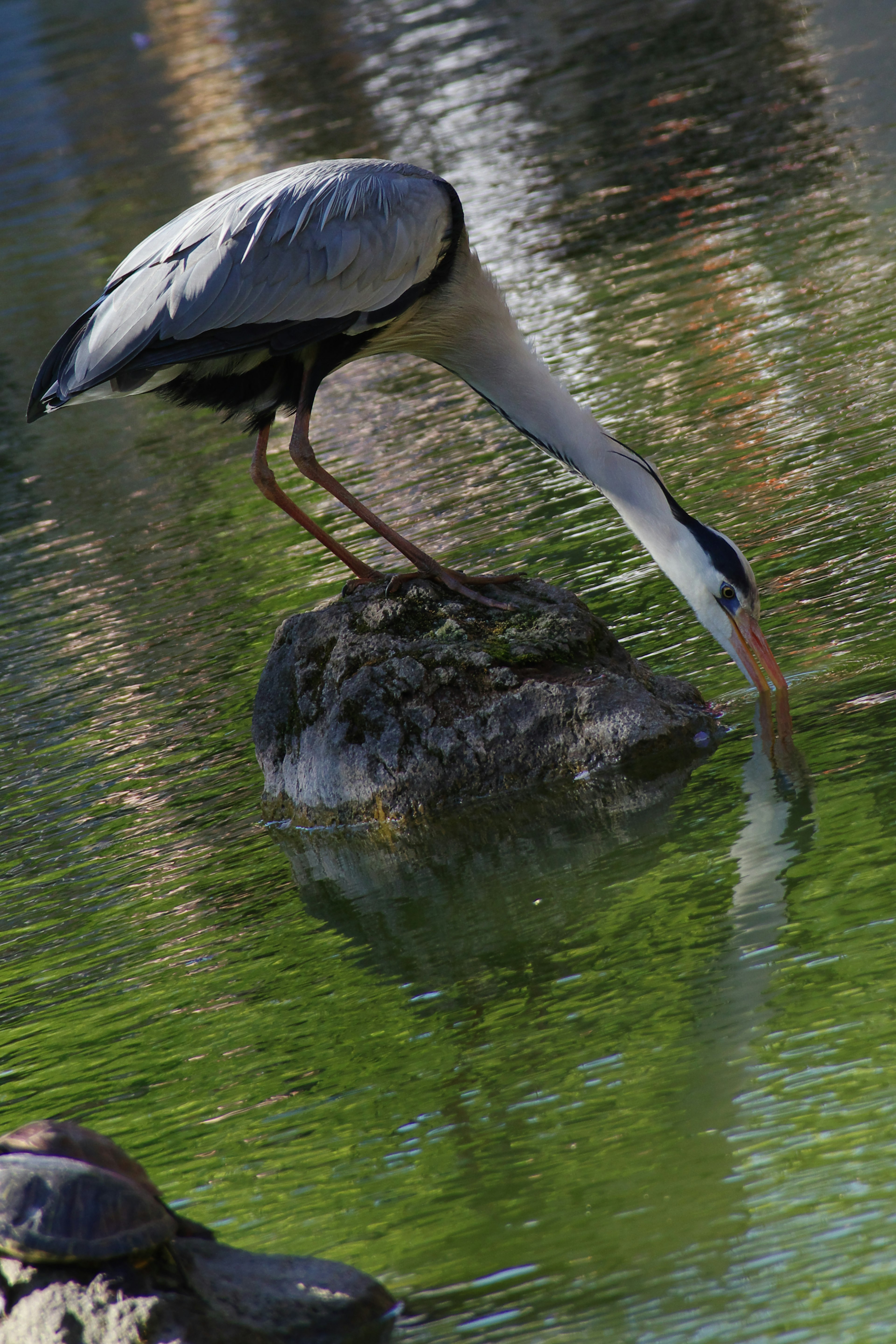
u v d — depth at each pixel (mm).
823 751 9891
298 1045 8297
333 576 16500
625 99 36188
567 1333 5453
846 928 7672
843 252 22125
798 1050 6789
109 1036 9039
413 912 9633
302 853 11180
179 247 11133
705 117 32531
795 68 33938
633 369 20312
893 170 24969
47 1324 5699
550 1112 6914
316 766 11586
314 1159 7090
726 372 19047
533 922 8969
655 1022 7387
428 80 44438
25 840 12445
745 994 7371
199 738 13500
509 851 10156
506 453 19266
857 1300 5277
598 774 10867
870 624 11406
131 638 16656
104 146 48438
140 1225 5906
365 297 11133
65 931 10734
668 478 15906
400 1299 5879
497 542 15812
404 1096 7398
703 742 10812
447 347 11820
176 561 19062
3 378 29516
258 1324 5676
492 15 52031
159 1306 5648
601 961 8195
